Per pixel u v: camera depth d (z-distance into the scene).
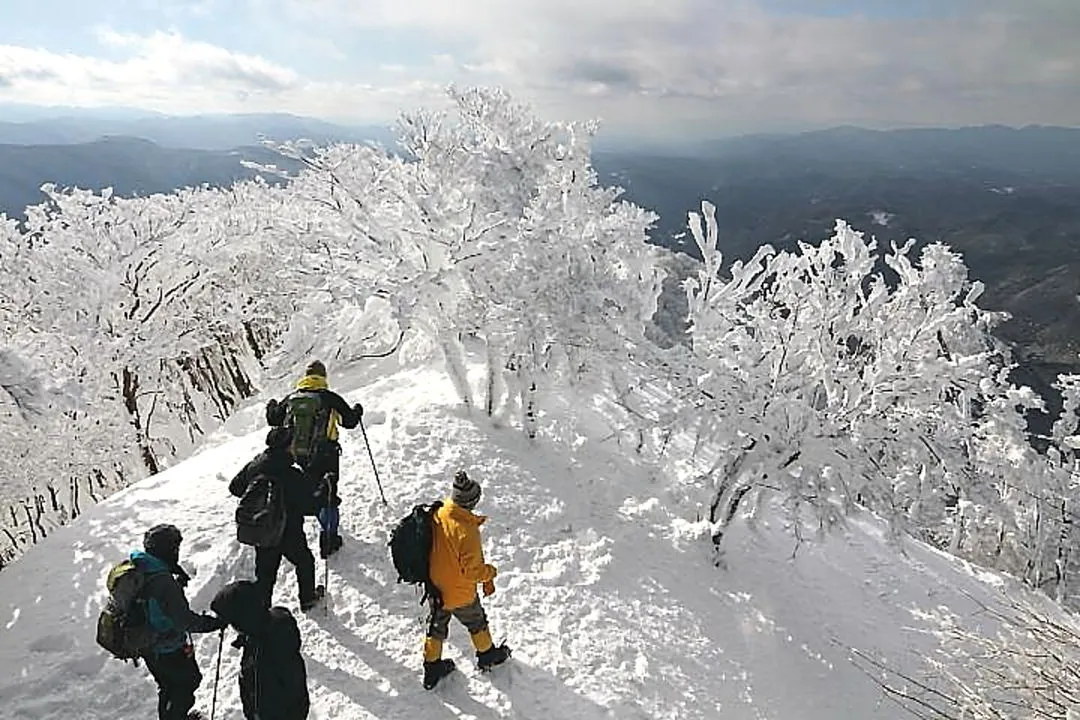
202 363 23.17
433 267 9.25
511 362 9.05
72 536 7.14
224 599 4.28
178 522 7.16
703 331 8.38
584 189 9.68
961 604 8.72
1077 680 5.18
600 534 7.63
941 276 11.24
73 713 5.18
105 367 15.24
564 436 9.38
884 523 10.18
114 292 16.42
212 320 19.44
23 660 5.62
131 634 4.31
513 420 9.41
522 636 6.10
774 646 7.02
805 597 7.91
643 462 9.41
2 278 15.55
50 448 13.40
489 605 6.42
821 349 8.06
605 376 9.54
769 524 9.06
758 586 7.79
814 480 7.50
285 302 19.98
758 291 8.83
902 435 7.74
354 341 11.38
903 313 8.77
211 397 22.25
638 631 6.49
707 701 6.02
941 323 8.46
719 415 7.57
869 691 6.89
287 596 6.19
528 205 9.18
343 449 8.50
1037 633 5.74
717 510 8.13
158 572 4.38
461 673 5.54
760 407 7.57
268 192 23.84
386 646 5.77
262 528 5.24
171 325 17.91
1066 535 13.24
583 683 5.72
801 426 7.48
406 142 9.29
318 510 6.13
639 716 5.58
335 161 10.16
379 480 7.68
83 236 16.16
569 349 8.75
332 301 10.83
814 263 8.66
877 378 7.89
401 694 5.33
